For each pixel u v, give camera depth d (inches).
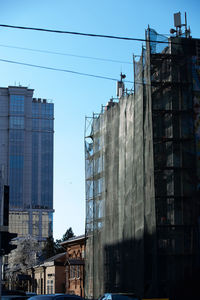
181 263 1245.1
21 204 7849.4
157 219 1267.2
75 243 2338.8
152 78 1380.4
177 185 1305.4
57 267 2527.1
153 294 1228.5
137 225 1355.8
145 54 1418.6
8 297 1022.4
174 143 1341.0
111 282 1520.7
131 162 1461.6
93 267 1683.1
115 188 1583.4
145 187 1332.4
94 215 1743.4
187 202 1294.3
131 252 1387.8
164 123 1358.3
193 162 1332.4
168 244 1254.9
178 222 1275.8
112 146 1648.6
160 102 1366.9
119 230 1494.8
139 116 1413.6
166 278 1232.2
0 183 804.6
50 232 7667.3
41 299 774.5
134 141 1449.3
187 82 1381.6
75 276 2266.2
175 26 1529.3
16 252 4185.5
